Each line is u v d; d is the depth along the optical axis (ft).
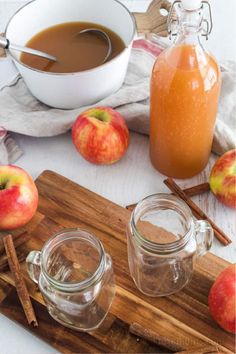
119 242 3.05
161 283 2.80
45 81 3.34
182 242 2.53
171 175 3.37
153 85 2.98
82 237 2.59
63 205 3.21
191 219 2.58
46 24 3.80
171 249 2.53
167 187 3.34
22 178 3.04
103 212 3.17
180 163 3.27
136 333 2.67
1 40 3.35
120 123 3.34
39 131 3.49
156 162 3.38
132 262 2.77
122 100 3.53
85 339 2.70
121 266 2.96
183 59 2.81
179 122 3.00
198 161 3.28
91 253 2.67
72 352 2.67
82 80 3.34
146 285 2.81
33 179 3.43
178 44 2.82
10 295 2.85
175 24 3.04
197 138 3.11
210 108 2.97
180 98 2.89
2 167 3.08
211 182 3.16
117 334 2.71
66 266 2.73
